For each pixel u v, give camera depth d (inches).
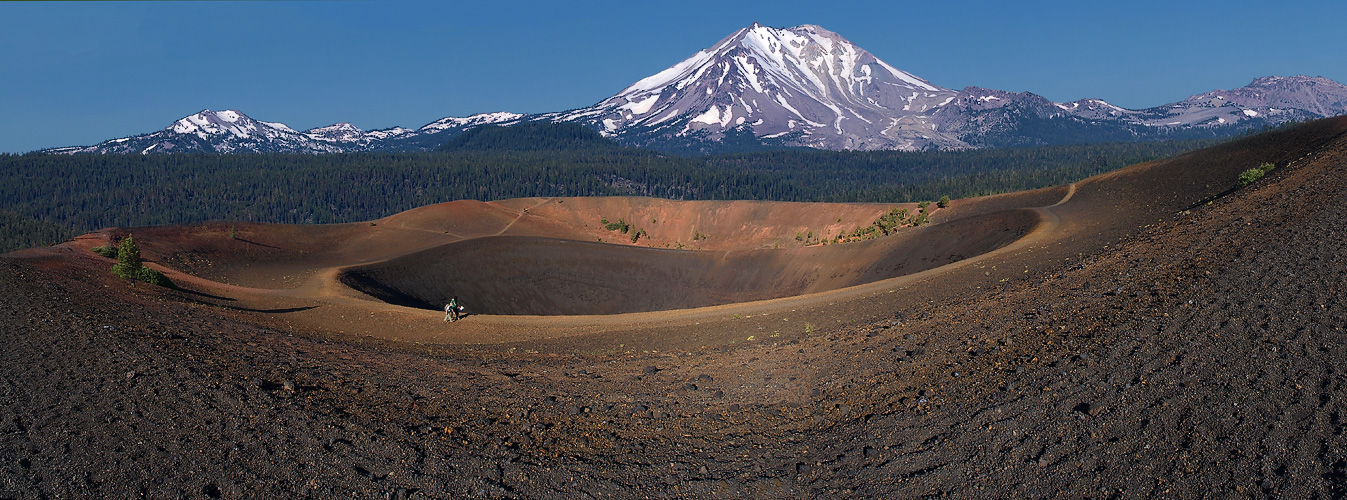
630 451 473.7
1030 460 412.8
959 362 592.4
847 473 434.9
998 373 545.3
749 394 584.4
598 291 2773.1
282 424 481.7
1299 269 632.4
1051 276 995.9
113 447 438.9
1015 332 655.1
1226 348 496.4
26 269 1170.0
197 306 1191.6
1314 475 350.3
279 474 417.4
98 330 706.2
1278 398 418.0
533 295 2706.7
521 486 418.6
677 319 1176.8
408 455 446.9
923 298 1092.5
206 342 734.5
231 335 826.2
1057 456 410.0
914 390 544.1
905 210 4215.1
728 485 429.1
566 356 805.2
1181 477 372.2
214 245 2999.5
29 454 426.9
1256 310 556.1
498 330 1174.3
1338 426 379.9
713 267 2842.0
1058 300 775.1
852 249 2632.9
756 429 510.0
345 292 1761.8
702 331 1005.8
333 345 855.1
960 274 1310.3
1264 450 376.2
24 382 539.5
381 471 426.6
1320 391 414.9
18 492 387.9
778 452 471.5
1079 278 907.4
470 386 626.8
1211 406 425.1
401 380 639.8
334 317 1306.6
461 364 735.1
